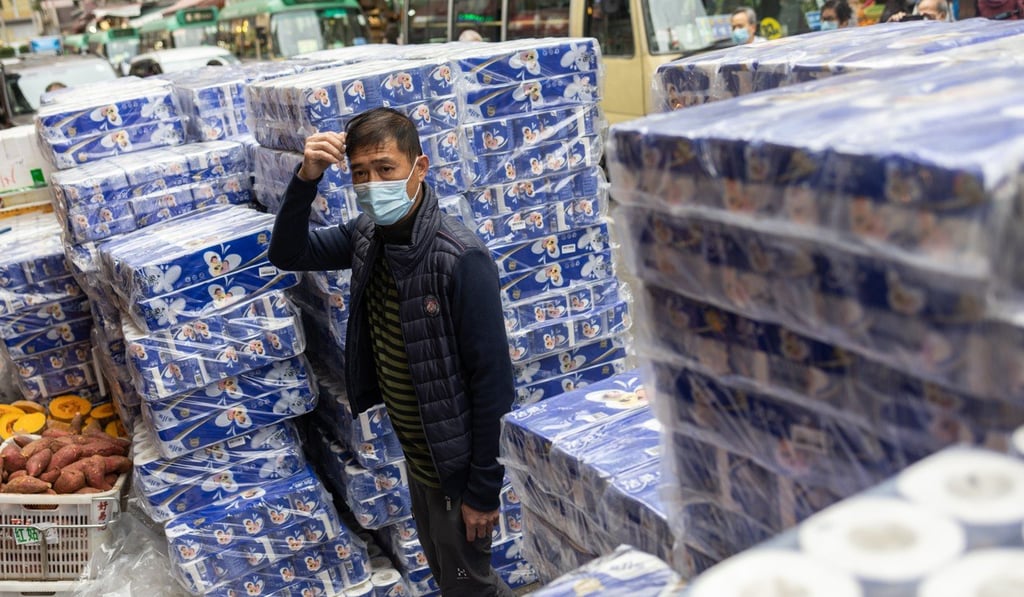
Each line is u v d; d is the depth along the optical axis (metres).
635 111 8.98
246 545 3.24
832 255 1.12
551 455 1.98
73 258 3.76
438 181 3.08
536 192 3.25
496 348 2.50
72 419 4.25
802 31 8.45
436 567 2.91
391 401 2.69
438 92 3.04
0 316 4.27
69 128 4.02
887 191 1.02
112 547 3.58
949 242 0.97
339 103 2.94
